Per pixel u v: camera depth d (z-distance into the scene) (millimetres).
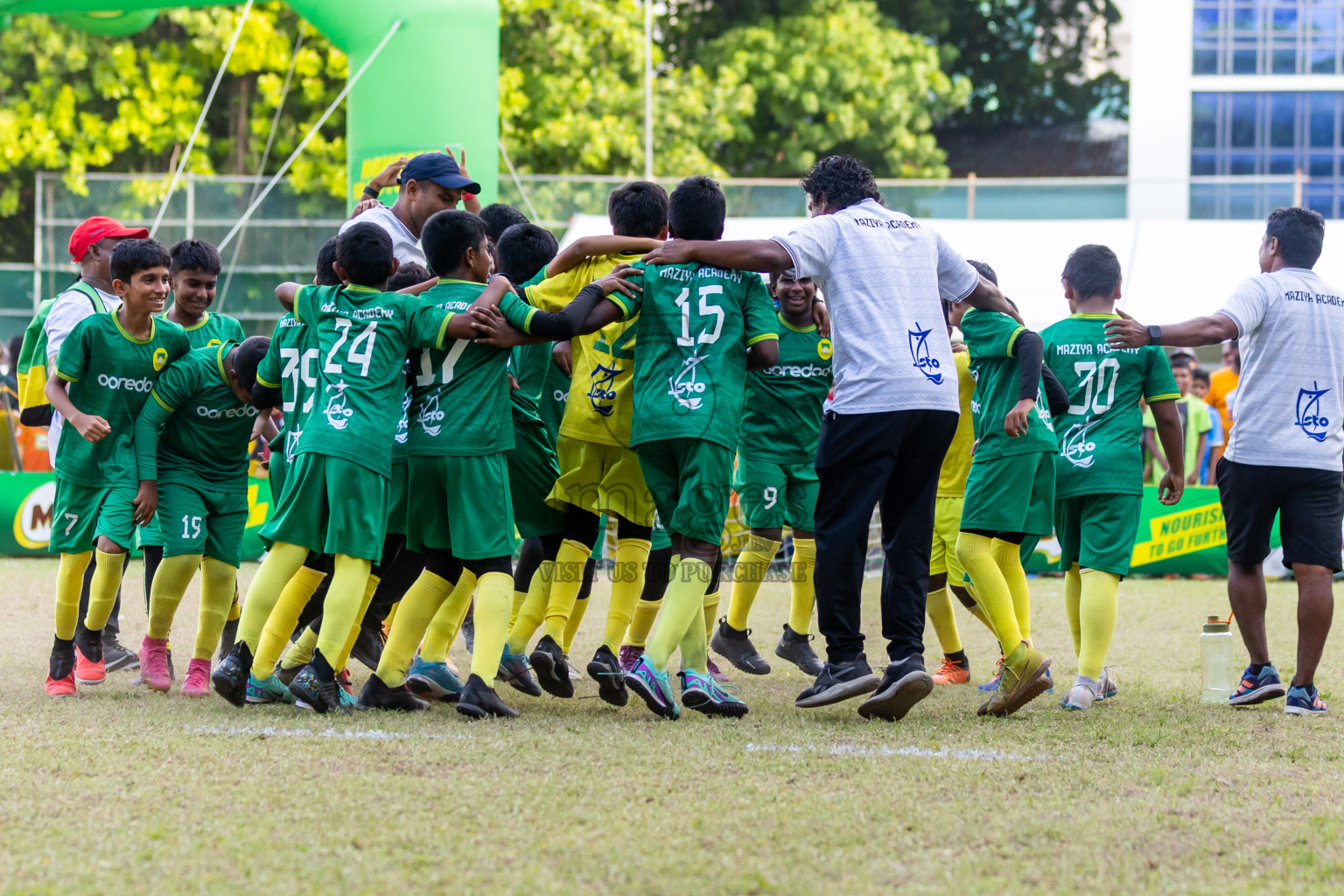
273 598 13344
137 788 10078
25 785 10148
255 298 49969
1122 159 97562
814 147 75000
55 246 50156
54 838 8805
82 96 64125
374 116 33094
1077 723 13578
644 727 12797
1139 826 9469
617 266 13820
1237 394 15391
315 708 13266
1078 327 15406
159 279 15117
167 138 64625
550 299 14133
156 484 15094
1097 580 14914
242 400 15203
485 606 13359
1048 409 14945
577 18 68062
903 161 76938
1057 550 32562
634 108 67625
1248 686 15133
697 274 13258
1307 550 14820
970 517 14414
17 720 12945
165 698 14664
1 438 36281
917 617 13430
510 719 13195
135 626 21547
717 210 13578
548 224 51312
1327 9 82250
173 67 64750
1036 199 53625
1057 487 15258
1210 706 14953
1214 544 32219
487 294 13156
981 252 45812
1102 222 46438
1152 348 15227
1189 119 82438
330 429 13094
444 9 32625
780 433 17438
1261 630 15180
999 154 98625
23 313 49969
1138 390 15242
